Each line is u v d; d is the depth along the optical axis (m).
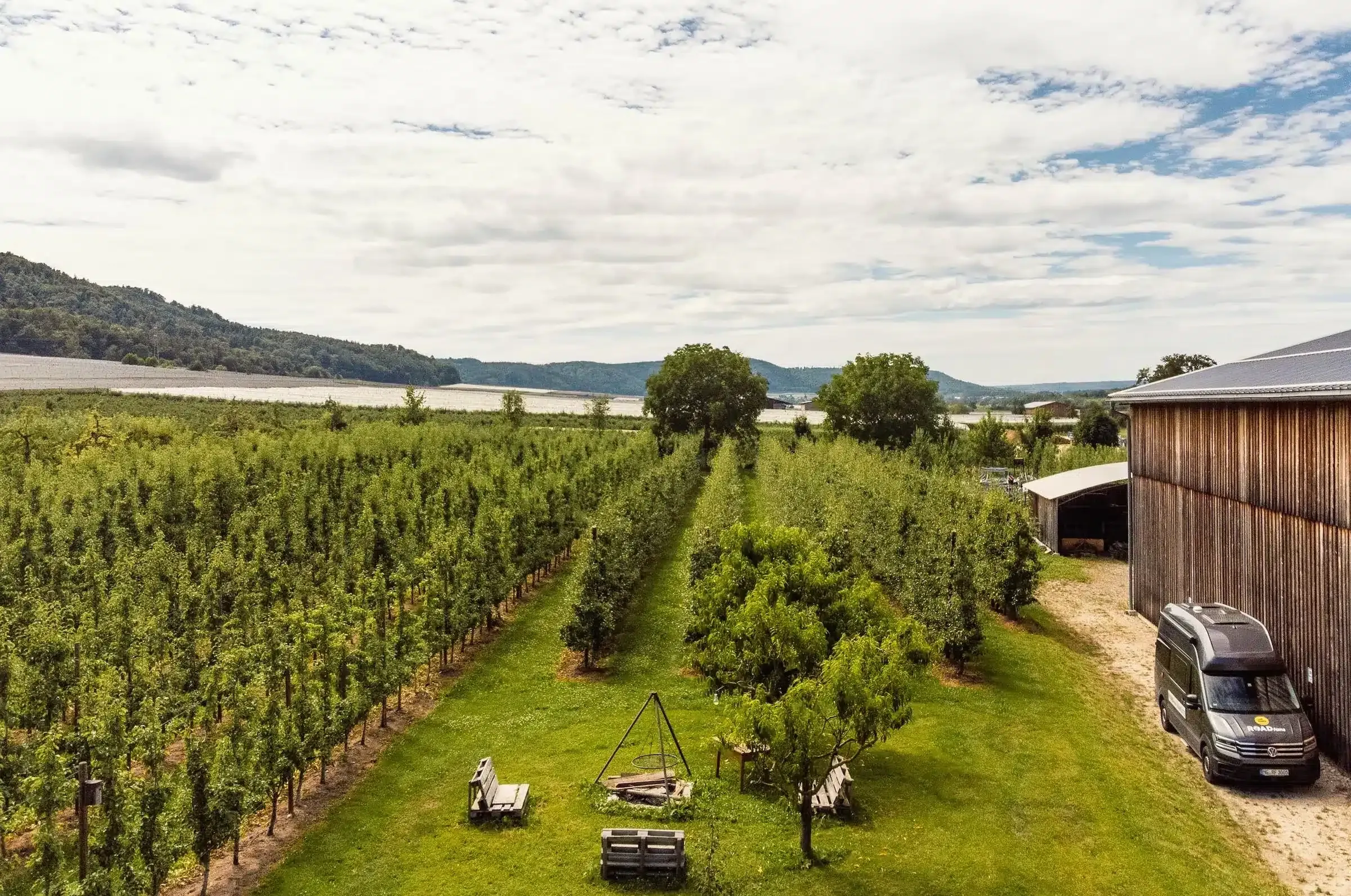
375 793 17.66
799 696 14.04
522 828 15.96
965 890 13.83
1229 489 24.42
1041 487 46.25
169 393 137.88
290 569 28.94
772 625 16.75
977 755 19.39
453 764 19.16
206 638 22.72
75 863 14.52
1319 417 19.73
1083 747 19.95
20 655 19.64
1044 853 15.10
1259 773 17.41
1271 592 22.00
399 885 14.07
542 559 34.41
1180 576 28.11
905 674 15.00
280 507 37.41
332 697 18.28
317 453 49.16
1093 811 16.75
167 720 18.39
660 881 14.06
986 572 29.11
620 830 14.45
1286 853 15.45
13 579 26.86
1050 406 147.38
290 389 183.50
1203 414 26.25
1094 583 37.38
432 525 34.62
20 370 164.50
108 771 14.57
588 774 18.39
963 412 191.12
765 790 17.53
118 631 21.62
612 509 33.31
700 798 17.08
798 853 14.73
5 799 14.80
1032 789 17.67
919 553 28.98
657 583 36.47
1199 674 19.27
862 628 19.55
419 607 26.03
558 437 69.25
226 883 14.21
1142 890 13.99
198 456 44.62
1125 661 26.64
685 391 87.94
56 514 33.06
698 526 30.64
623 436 82.38
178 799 13.52
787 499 38.88
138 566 27.30
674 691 24.09
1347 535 18.59
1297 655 20.70
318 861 14.91
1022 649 27.64
